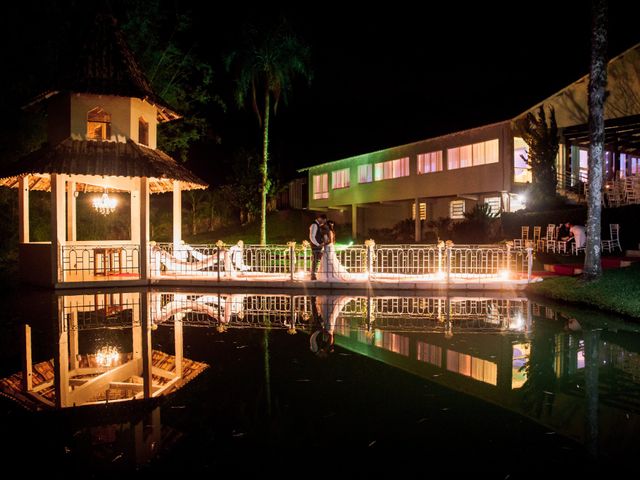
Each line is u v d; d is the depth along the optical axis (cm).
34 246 1723
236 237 3775
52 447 446
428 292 1534
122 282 1650
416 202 3052
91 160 1592
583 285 1305
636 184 2142
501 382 627
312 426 487
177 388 608
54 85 1634
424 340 868
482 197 2794
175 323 1042
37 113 2267
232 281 1633
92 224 2762
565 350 794
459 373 665
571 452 430
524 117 2470
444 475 391
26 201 1805
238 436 465
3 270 2155
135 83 1734
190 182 1777
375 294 1503
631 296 1127
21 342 873
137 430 481
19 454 432
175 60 2914
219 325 1018
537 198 2330
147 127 1859
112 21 1809
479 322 1046
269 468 403
